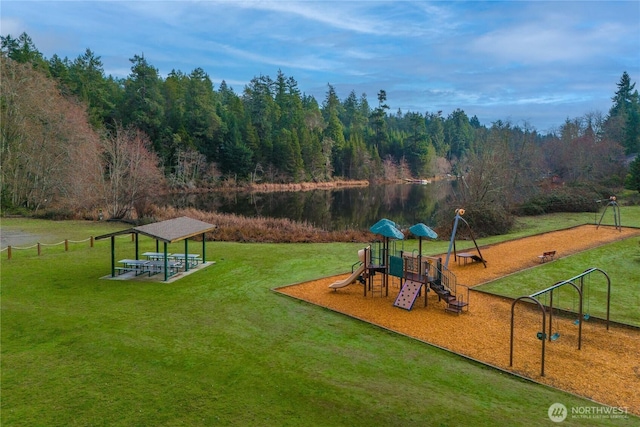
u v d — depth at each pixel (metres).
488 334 13.10
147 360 11.04
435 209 56.41
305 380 10.01
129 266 21.00
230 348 11.83
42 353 11.45
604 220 35.81
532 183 49.22
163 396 9.33
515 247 25.52
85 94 67.81
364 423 8.34
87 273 19.91
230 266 21.39
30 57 67.19
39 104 43.69
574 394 9.58
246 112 103.81
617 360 11.33
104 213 39.88
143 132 65.94
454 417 8.53
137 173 41.09
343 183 104.69
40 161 44.62
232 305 15.56
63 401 9.13
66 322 13.66
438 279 16.17
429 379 10.20
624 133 75.31
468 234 30.39
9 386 9.77
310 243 28.41
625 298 16.20
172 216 38.53
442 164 132.38
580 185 50.34
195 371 10.46
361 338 12.73
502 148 44.03
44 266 21.19
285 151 95.12
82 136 44.62
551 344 12.36
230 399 9.20
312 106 139.00
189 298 16.31
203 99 89.06
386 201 67.62
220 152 88.12
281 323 13.86
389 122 175.75
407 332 13.23
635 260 21.45
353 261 22.62
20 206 43.81
